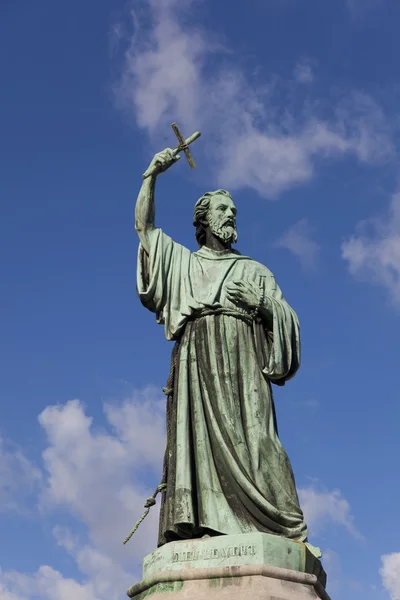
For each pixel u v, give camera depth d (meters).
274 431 20.53
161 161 22.50
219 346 21.08
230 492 19.48
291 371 21.70
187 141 22.69
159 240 22.36
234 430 20.00
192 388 20.89
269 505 19.12
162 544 19.73
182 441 20.17
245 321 21.61
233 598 17.25
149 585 18.55
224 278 22.19
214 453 20.03
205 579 17.92
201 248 23.34
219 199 23.62
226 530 18.97
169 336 21.94
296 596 17.69
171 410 21.27
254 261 23.20
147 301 22.27
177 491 19.53
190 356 21.28
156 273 22.02
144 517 20.41
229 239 23.30
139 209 22.44
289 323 21.78
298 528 19.31
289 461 20.33
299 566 18.41
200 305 21.64
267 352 21.44
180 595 17.73
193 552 18.39
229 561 18.05
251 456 19.83
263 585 17.50
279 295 22.59
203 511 19.30
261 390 20.83
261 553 18.02
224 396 20.45
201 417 20.47
